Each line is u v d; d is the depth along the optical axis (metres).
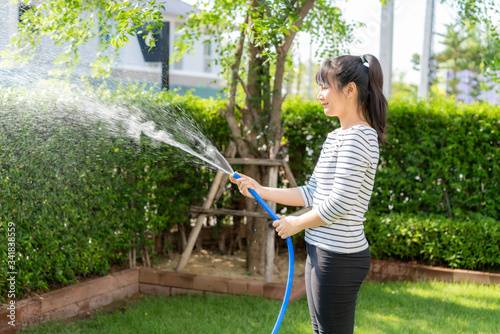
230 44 4.73
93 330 3.22
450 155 5.04
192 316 3.57
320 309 1.92
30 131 3.16
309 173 5.38
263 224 4.47
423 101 5.25
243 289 4.05
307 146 5.39
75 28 3.09
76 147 3.47
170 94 3.65
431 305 3.89
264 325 3.35
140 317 3.47
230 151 4.57
